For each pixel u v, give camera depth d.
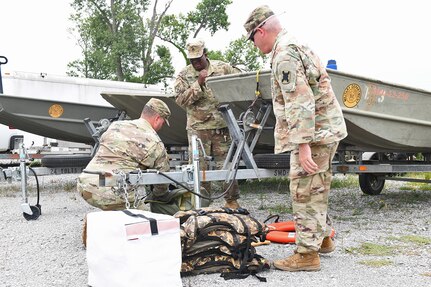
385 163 7.00
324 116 3.29
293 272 3.39
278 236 4.26
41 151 11.12
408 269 3.45
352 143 5.96
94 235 2.89
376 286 3.06
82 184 4.05
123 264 2.71
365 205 6.60
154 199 4.34
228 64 5.50
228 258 3.34
